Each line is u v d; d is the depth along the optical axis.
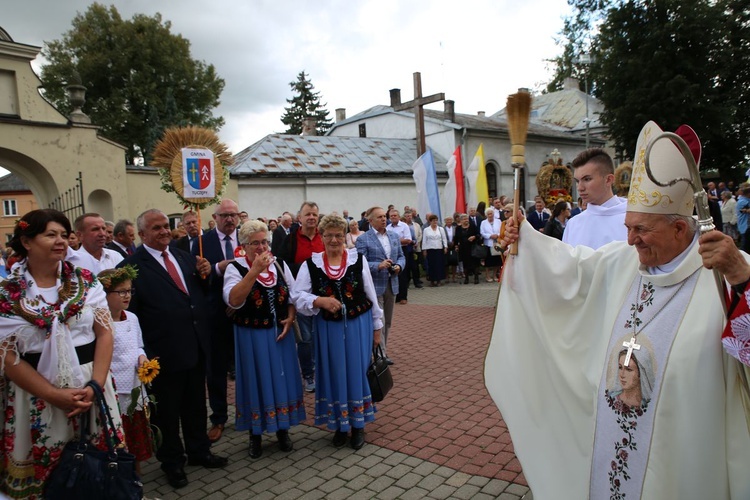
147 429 3.47
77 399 2.58
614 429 2.08
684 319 1.92
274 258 4.35
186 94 31.92
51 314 2.60
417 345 7.57
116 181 13.90
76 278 2.79
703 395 1.83
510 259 2.58
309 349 5.88
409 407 5.12
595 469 2.16
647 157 1.67
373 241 6.60
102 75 29.70
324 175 18.52
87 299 2.77
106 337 2.83
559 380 2.43
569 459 2.42
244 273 4.18
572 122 30.70
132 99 30.11
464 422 4.66
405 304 11.07
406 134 25.28
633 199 2.01
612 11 23.06
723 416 1.84
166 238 3.90
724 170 25.25
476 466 3.81
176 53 31.16
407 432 4.52
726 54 22.58
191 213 6.68
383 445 4.29
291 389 4.26
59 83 29.44
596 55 24.78
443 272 13.57
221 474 3.97
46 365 2.58
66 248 2.72
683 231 1.96
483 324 8.67
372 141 22.83
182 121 29.84
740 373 1.79
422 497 3.44
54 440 2.62
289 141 20.45
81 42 29.48
